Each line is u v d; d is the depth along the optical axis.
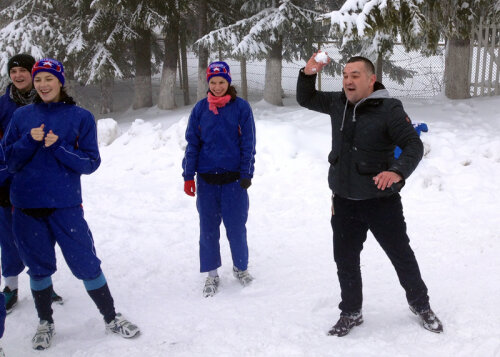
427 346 3.04
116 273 4.49
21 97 3.51
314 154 7.55
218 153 3.96
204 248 4.09
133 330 3.32
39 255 3.17
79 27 14.02
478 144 7.26
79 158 3.10
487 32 10.88
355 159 3.04
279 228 5.55
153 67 20.97
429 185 6.39
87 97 19.27
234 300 3.91
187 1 13.38
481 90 11.05
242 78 16.33
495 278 4.05
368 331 3.27
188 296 4.03
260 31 11.51
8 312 3.71
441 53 15.02
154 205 6.52
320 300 3.77
